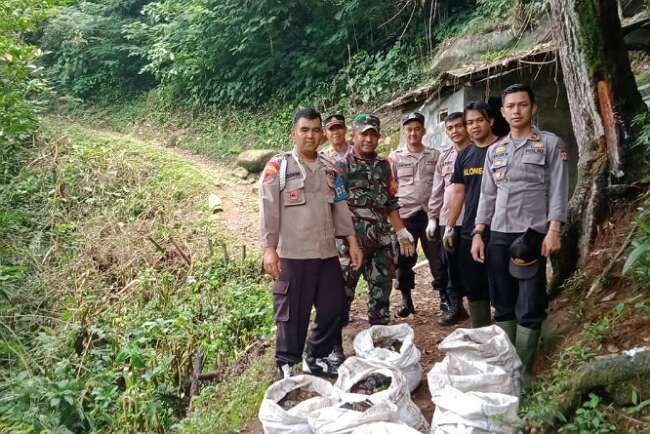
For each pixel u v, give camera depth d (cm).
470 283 376
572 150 679
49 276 806
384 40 1220
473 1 1128
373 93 1147
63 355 617
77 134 1259
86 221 939
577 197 394
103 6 1734
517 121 320
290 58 1347
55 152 1109
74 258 841
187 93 1555
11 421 482
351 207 410
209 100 1475
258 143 1294
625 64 379
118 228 910
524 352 320
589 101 384
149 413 479
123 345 599
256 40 1342
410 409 295
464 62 976
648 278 322
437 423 273
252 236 861
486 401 262
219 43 1376
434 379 288
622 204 376
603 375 273
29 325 705
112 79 1741
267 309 596
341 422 273
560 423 275
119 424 492
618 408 267
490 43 946
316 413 295
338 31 1255
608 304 336
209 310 641
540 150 316
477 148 376
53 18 1656
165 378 530
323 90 1270
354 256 382
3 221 891
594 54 375
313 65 1276
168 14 1509
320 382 331
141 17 1741
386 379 314
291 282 366
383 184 419
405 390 299
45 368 593
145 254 823
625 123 374
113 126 1603
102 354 604
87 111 1688
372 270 418
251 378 440
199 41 1420
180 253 793
